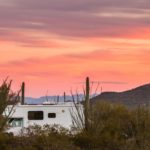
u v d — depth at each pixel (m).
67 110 52.41
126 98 143.12
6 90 33.00
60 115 52.34
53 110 52.38
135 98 141.00
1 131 32.88
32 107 51.44
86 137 33.72
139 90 153.12
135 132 38.09
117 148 33.94
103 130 36.62
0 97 32.81
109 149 33.72
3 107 32.88
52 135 33.19
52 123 52.03
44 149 30.33
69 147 31.48
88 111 37.50
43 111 51.97
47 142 30.92
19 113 50.59
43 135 31.88
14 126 49.84
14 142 30.69
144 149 35.81
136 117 38.84
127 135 38.22
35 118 51.62
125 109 40.75
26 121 50.81
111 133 36.72
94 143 33.53
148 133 37.53
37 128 35.91
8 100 33.12
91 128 36.16
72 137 34.19
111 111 39.62
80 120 40.16
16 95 33.75
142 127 38.38
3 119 33.06
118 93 147.00
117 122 38.06
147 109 40.59
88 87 48.41
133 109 41.12
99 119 37.38
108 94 143.00
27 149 29.48
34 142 30.89
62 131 35.44
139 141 36.84
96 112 38.06
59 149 30.66
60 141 31.61
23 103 61.09
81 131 36.09
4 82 33.19
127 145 34.62
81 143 33.56
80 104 41.78
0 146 29.77
